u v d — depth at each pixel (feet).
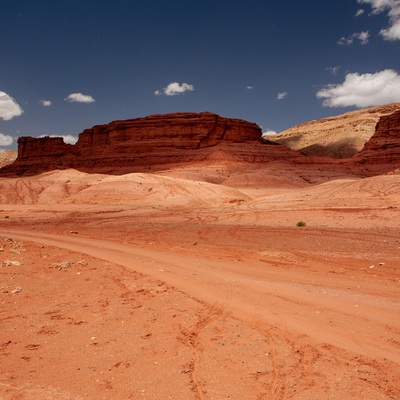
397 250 52.54
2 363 20.36
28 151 463.01
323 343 21.97
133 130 400.88
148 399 16.65
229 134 396.16
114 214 139.13
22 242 68.59
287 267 45.03
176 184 201.98
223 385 17.56
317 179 295.48
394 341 22.17
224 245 63.46
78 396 17.03
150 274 40.40
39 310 28.91
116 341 22.85
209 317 26.66
